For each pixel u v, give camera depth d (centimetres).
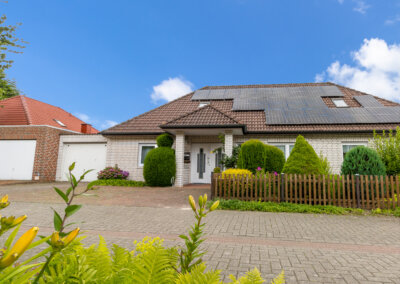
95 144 1495
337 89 1628
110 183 1222
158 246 100
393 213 651
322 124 1223
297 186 762
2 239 413
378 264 335
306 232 489
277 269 316
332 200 719
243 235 466
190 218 597
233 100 1656
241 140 1279
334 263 337
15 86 1998
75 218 593
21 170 1433
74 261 103
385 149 920
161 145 1239
